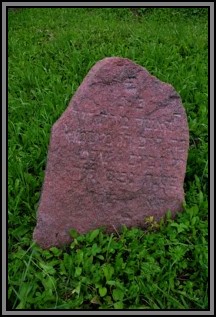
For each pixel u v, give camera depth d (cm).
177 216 161
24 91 239
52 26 330
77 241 153
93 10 373
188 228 155
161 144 153
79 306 137
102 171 152
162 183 156
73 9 374
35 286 138
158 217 160
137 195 156
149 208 158
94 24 328
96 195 154
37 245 154
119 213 157
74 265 146
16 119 215
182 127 152
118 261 145
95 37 293
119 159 152
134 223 159
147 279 141
